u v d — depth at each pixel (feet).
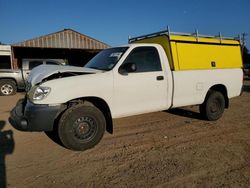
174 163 14.08
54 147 16.60
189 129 20.67
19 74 45.39
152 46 19.04
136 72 17.88
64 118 15.30
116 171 13.25
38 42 74.95
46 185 11.89
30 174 12.96
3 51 71.10
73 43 79.46
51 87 14.94
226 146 16.72
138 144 17.20
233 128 20.94
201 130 20.38
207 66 22.11
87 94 15.81
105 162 14.34
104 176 12.73
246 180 12.19
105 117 17.37
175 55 20.01
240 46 25.12
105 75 16.56
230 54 24.13
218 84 22.86
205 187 11.56
